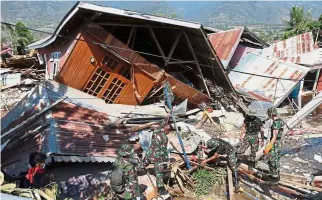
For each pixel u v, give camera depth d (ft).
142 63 48.03
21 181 28.04
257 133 33.94
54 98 40.19
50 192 24.79
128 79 49.60
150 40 63.72
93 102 44.86
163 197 29.43
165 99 49.16
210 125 47.21
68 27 46.60
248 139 33.68
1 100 54.75
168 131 39.34
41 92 41.24
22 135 33.86
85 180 30.89
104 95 49.85
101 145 33.91
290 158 40.16
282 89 57.47
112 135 36.32
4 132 35.35
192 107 54.60
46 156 29.58
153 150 29.43
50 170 31.45
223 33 74.64
